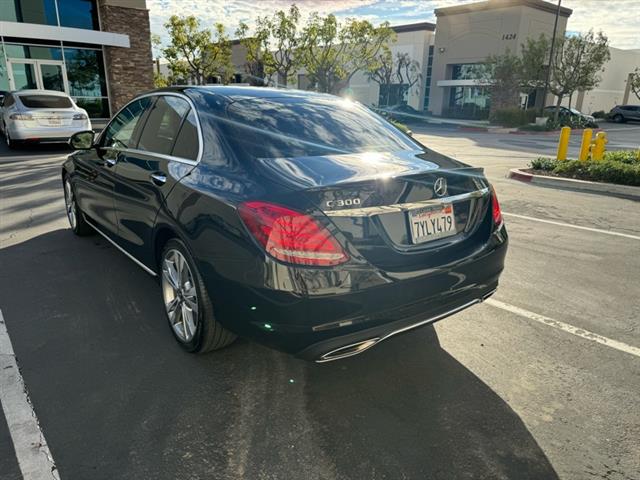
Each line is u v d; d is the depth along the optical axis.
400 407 2.56
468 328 3.44
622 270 4.59
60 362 2.90
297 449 2.24
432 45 43.75
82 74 20.08
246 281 2.30
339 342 2.27
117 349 3.06
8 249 4.87
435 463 2.17
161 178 3.04
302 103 3.40
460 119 39.19
